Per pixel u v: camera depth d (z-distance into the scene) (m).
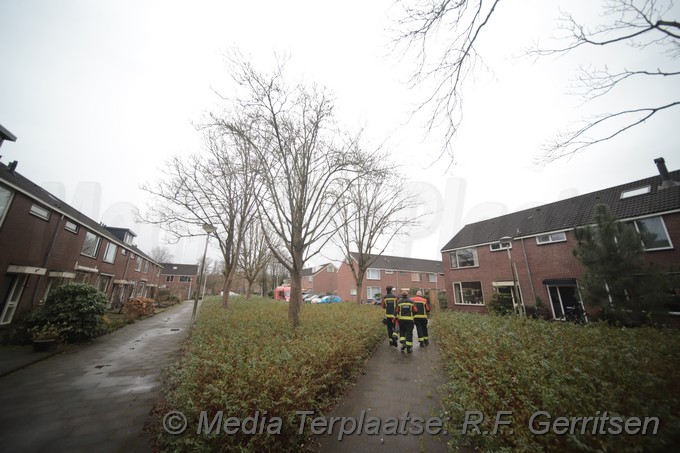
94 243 16.22
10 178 10.42
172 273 47.56
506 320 8.71
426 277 37.22
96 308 9.19
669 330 6.31
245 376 3.25
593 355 4.37
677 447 2.10
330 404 4.23
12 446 3.33
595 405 2.71
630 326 7.57
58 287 9.12
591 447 2.13
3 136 10.69
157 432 3.50
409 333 7.62
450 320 9.40
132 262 22.94
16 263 10.08
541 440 2.44
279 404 2.90
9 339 8.19
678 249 10.24
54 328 8.11
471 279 18.27
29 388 5.16
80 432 3.67
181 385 3.50
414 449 3.22
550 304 13.94
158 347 8.52
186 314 18.33
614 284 7.74
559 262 13.93
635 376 3.16
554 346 5.09
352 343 5.60
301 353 4.32
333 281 41.31
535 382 3.24
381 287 33.88
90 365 6.64
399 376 5.64
